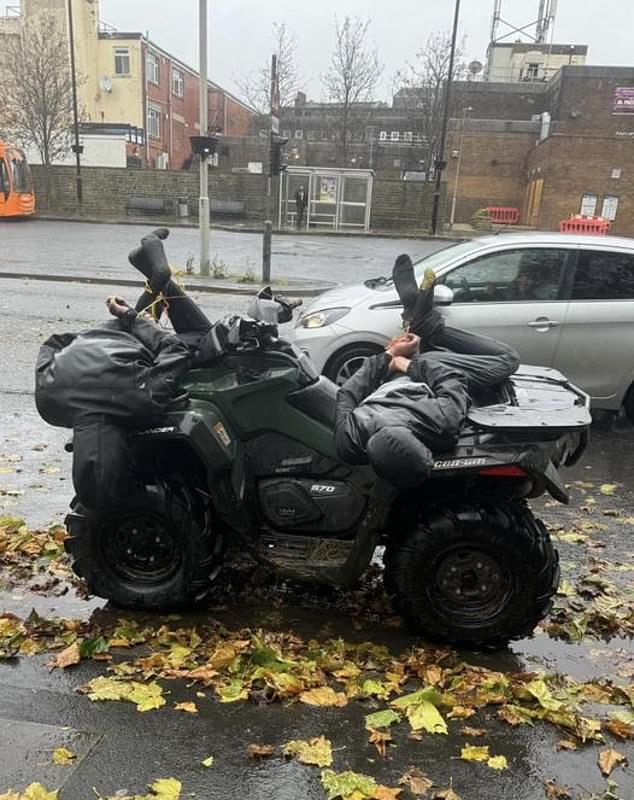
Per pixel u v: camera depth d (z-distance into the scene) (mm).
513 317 7059
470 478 3520
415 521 3490
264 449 3658
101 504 3293
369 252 25500
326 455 3625
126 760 2633
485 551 3453
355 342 7195
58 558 4227
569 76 40531
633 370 7184
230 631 3590
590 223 32781
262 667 3180
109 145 45469
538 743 2854
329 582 3617
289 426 3615
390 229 34656
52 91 37938
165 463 3705
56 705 2928
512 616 3492
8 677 3115
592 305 7078
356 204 34125
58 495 5156
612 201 37594
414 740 2820
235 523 3584
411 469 3113
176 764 2629
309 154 45938
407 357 3699
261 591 4012
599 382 7223
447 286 7195
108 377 3223
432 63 42281
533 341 7086
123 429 3326
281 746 2752
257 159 46688
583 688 3236
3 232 27172
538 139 41906
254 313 3648
